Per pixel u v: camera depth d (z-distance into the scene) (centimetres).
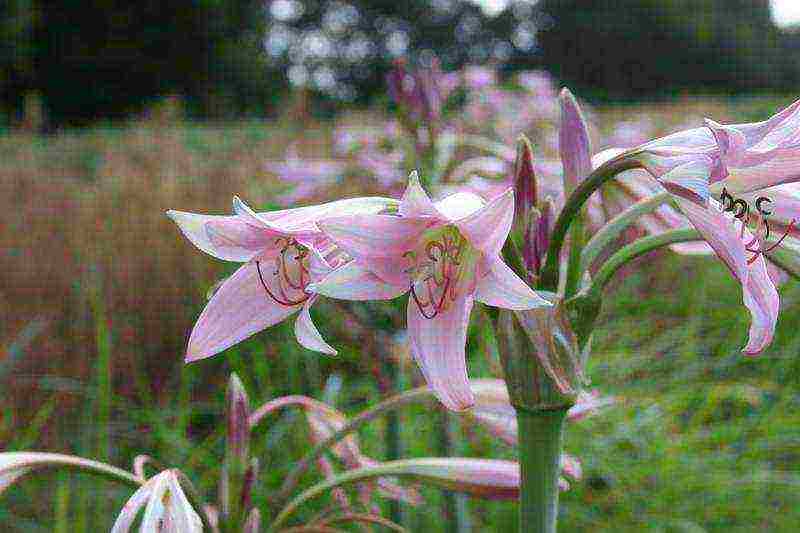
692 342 534
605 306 521
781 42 6325
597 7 6012
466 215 142
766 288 143
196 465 457
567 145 169
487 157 327
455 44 6122
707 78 6119
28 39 3738
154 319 565
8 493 429
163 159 883
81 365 519
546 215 161
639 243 158
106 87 4081
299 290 158
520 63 6225
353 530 366
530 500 164
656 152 141
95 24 3997
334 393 421
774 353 539
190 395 530
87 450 430
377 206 155
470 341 475
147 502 168
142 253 611
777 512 426
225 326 161
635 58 6066
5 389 496
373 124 431
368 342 417
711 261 604
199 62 4209
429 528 390
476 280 145
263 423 378
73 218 683
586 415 213
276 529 200
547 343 150
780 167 146
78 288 559
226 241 153
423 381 349
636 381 512
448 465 192
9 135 1472
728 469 446
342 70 5762
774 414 482
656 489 432
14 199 770
